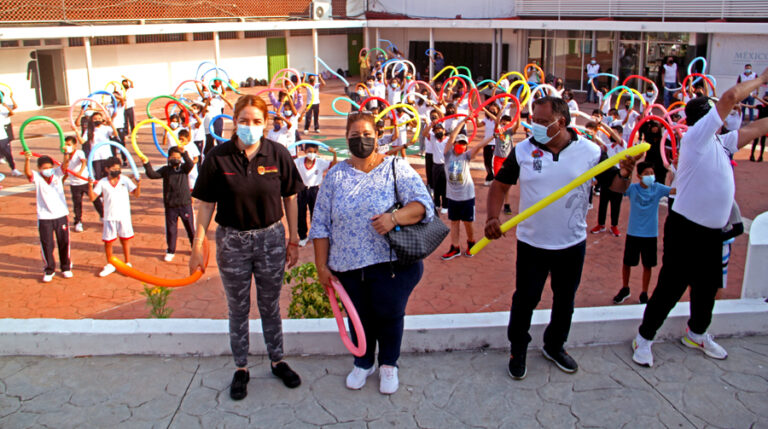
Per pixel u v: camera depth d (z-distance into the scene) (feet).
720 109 12.80
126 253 30.42
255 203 12.23
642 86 84.58
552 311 13.85
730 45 74.33
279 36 110.73
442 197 38.24
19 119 74.95
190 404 12.86
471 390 13.25
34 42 80.07
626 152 12.11
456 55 108.17
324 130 68.18
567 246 13.12
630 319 14.96
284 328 14.71
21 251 33.01
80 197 35.86
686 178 13.58
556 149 13.03
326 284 12.71
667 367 13.97
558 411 12.52
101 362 14.42
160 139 62.54
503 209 38.65
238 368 13.28
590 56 89.71
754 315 15.30
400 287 12.48
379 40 110.32
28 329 14.58
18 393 13.20
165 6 85.51
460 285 27.91
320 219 12.60
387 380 13.09
